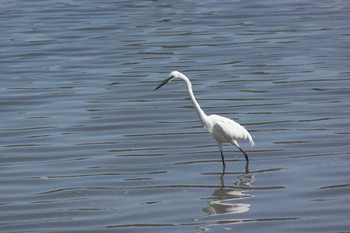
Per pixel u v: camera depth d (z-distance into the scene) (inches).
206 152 666.2
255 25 1296.8
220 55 1077.1
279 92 867.4
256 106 813.2
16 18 1387.8
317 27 1266.0
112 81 944.9
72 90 901.8
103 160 645.9
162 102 844.6
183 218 512.4
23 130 740.0
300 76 938.1
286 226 494.6
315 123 741.9
